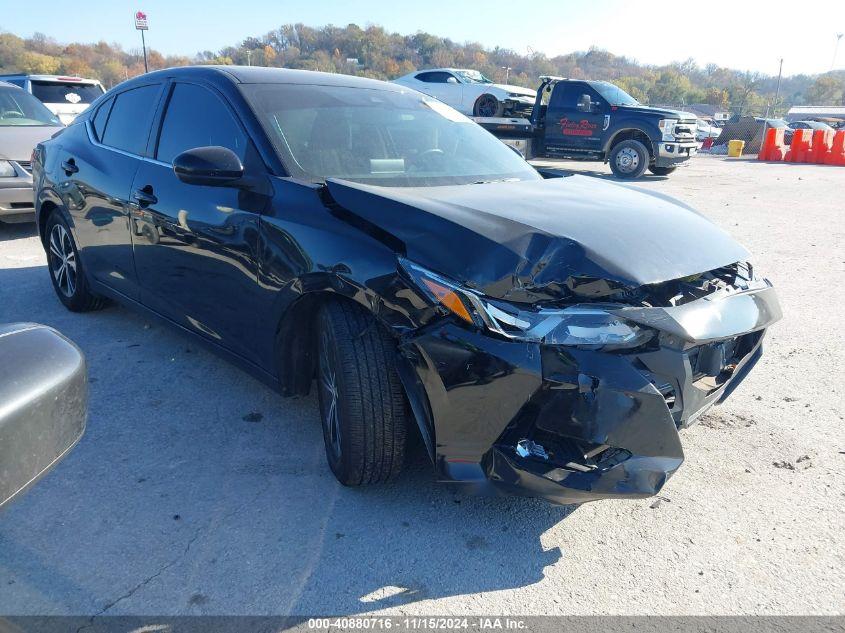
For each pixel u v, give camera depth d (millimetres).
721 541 2555
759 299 2645
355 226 2594
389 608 2189
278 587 2262
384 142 3396
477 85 18609
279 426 3357
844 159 18547
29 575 2279
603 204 2887
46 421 1343
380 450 2594
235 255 3027
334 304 2625
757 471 3035
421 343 2312
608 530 2613
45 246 5090
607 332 2170
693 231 2738
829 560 2453
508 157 3801
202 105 3500
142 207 3652
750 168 17516
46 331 1457
